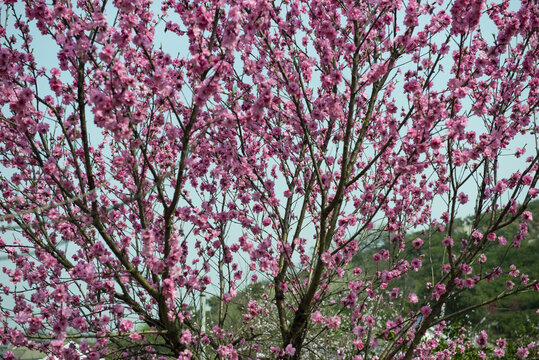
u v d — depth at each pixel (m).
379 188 6.02
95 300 5.58
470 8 4.15
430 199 5.71
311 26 5.57
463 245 5.40
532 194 4.71
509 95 5.05
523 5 4.45
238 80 5.63
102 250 4.73
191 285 5.17
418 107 4.39
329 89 5.45
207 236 6.06
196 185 6.28
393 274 5.29
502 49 4.50
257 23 4.14
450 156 4.75
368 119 5.05
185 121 5.73
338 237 5.32
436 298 4.99
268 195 5.57
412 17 4.40
